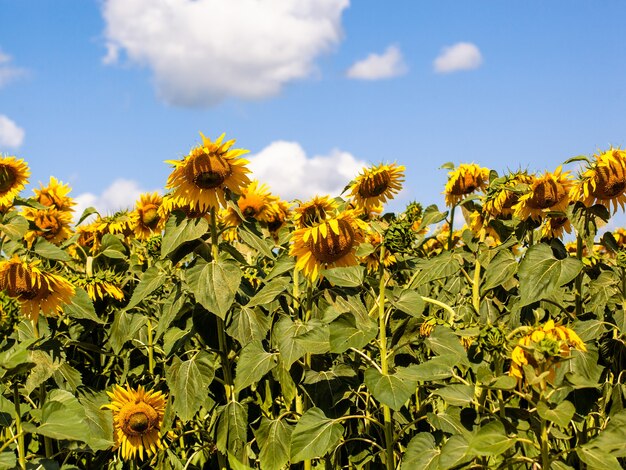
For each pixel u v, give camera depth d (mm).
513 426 2568
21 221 3695
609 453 2451
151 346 3523
